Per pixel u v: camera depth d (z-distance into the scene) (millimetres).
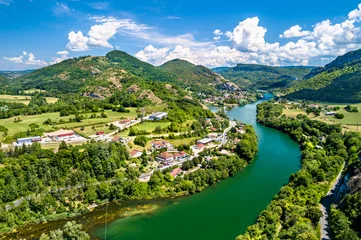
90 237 117875
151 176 163000
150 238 117438
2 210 126938
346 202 120812
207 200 150125
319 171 162000
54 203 138375
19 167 153750
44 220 129500
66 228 108562
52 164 163625
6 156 169000
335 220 113875
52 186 150000
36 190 146375
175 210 140000
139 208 142250
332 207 127562
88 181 156125
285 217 121000
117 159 181875
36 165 158250
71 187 152250
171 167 183375
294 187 149500
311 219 117188
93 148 177125
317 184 154375
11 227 123188
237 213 136375
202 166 189500
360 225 108625
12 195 140125
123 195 152125
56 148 193875
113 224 127750
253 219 130750
